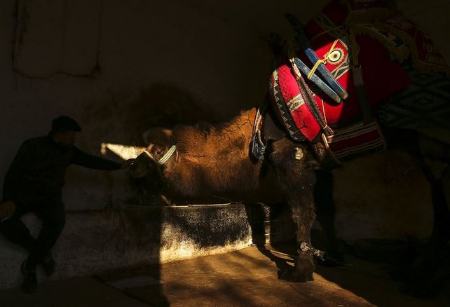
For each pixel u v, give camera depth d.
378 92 3.42
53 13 4.51
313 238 5.60
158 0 5.46
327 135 3.62
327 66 3.54
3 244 3.58
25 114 4.34
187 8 5.79
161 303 3.35
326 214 4.95
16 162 3.60
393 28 3.50
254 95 6.60
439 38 5.04
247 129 4.30
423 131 3.69
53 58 4.53
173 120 5.55
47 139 3.71
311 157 3.86
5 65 4.22
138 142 5.20
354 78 3.45
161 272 4.21
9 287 3.59
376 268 4.55
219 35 6.18
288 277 4.04
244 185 4.41
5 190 3.62
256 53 6.65
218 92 6.12
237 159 4.32
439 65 3.41
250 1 5.86
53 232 3.60
